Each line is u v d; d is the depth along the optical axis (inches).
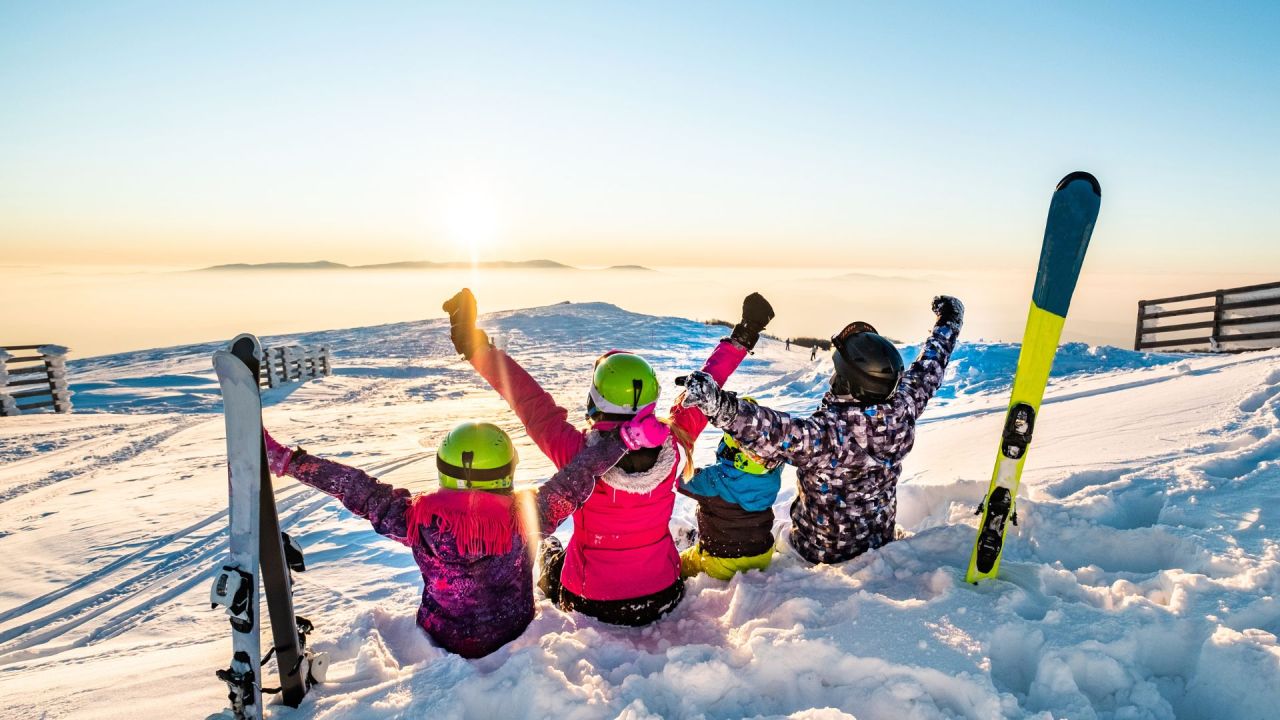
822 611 96.9
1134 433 191.5
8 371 641.6
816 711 74.9
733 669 84.6
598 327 1834.4
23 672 136.4
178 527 264.2
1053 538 120.7
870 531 118.5
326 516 260.4
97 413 650.8
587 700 81.3
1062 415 249.4
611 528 108.6
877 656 82.3
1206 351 493.0
